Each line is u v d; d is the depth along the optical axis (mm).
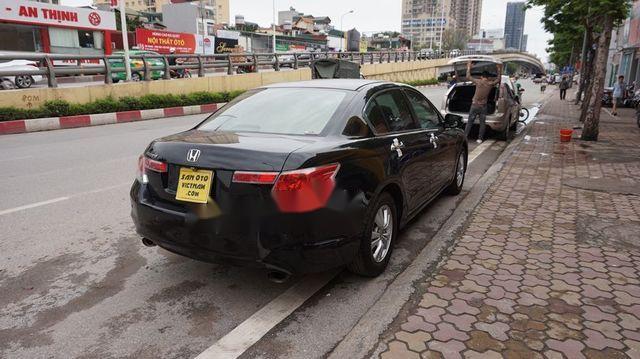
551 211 5332
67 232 4746
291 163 2902
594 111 10898
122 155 8875
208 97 19203
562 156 8945
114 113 15062
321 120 3562
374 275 3709
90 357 2746
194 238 3070
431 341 2766
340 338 2932
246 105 4027
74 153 9102
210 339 2928
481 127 10891
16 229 4816
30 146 10086
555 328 2896
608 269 3760
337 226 3080
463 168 6258
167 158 3199
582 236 4504
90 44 33812
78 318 3166
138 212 3383
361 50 82312
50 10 30438
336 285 3629
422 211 5504
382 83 4371
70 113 14133
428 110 5223
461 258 3975
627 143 10594
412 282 3529
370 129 3730
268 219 2881
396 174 3777
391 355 2641
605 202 5703
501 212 5297
